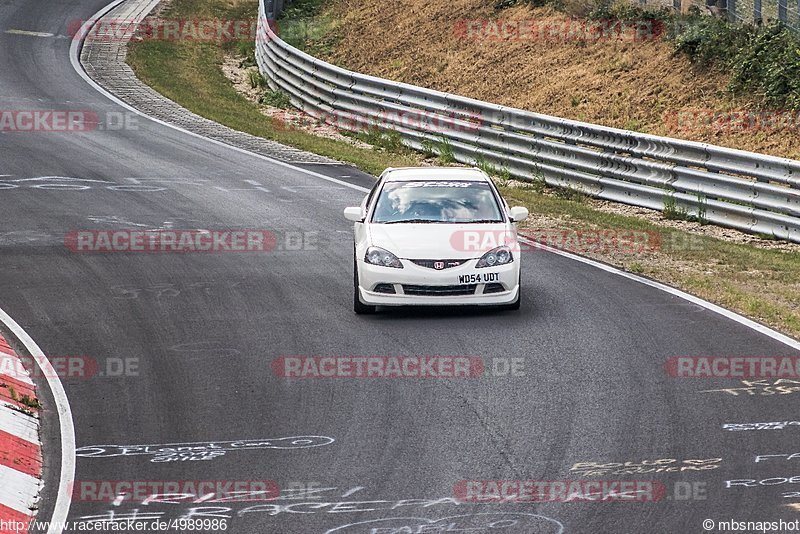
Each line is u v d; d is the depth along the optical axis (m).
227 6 153.12
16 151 78.19
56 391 35.44
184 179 72.81
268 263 53.09
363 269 43.91
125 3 148.00
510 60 106.31
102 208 63.66
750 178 69.94
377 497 27.22
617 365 37.66
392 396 34.81
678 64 92.44
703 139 80.38
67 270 50.91
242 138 89.31
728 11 95.31
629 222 64.81
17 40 121.50
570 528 25.28
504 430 31.75
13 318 43.38
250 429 32.12
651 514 25.97
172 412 33.59
